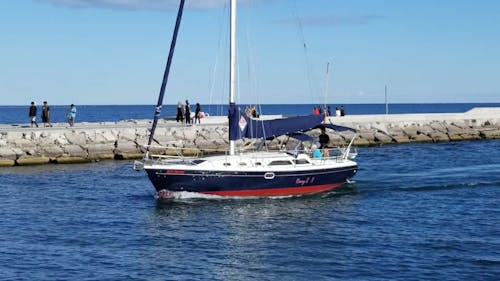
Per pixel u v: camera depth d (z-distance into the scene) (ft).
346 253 71.31
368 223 85.35
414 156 162.61
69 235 79.82
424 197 103.04
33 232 81.35
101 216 90.33
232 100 98.84
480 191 108.27
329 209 93.86
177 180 96.22
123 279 63.21
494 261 67.82
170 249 73.31
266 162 100.12
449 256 69.67
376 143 198.18
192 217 88.58
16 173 131.44
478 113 235.81
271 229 82.23
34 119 165.58
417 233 79.77
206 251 72.49
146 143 161.89
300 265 67.21
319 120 103.86
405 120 214.28
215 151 163.43
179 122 188.55
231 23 98.73
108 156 154.30
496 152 172.35
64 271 65.62
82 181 121.29
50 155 148.66
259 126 100.01
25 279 63.16
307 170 101.96
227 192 98.78
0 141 145.89
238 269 65.98
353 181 115.85
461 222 85.51
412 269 65.41
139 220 87.56
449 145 195.62
